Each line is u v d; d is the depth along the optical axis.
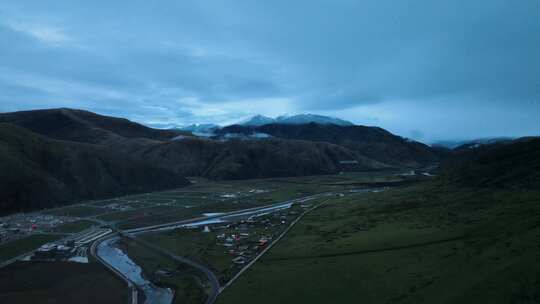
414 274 93.25
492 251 91.56
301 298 92.00
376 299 85.25
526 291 68.62
